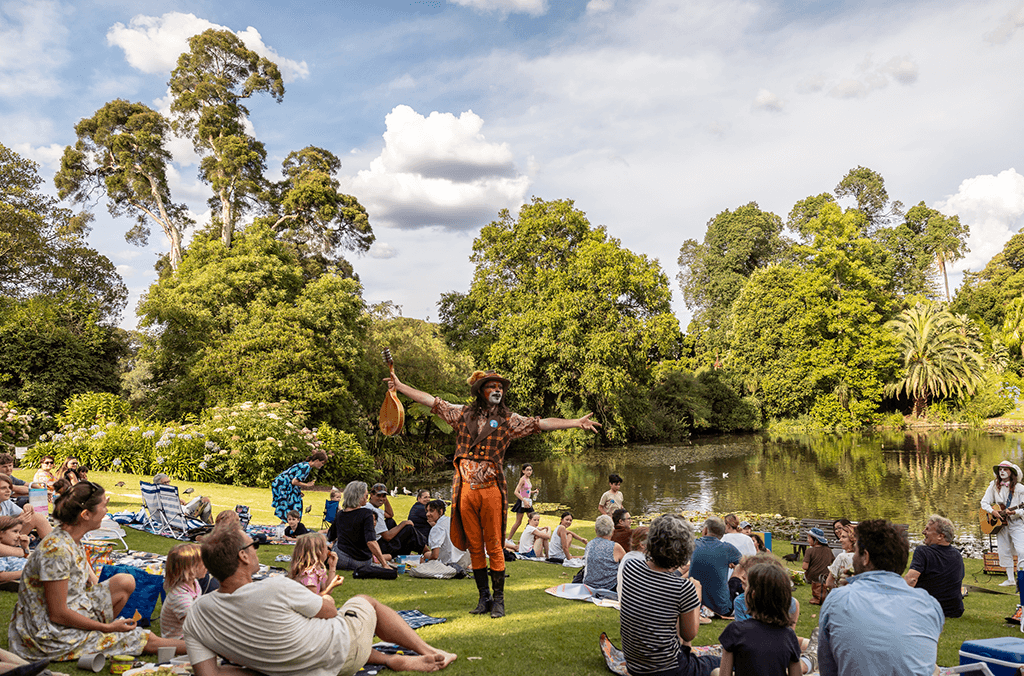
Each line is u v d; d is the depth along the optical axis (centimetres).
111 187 4059
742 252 7112
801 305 5384
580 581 758
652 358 5747
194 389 2634
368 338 3412
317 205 4178
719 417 5325
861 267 5472
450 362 3825
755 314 5616
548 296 4250
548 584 768
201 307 2809
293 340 2692
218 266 2988
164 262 4197
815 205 7281
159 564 554
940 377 5094
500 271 4491
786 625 354
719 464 3394
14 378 3078
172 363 2766
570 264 4294
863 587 351
